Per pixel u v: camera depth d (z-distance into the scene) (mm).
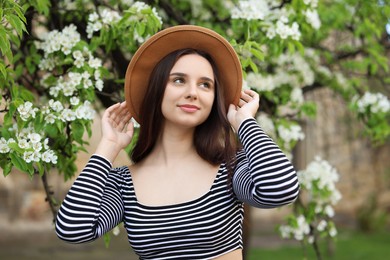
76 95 2744
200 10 3699
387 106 3633
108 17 2783
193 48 1958
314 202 3441
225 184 1874
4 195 12008
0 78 2389
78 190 1790
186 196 1861
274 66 3740
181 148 1955
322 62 4445
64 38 2750
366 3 3758
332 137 9414
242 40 3094
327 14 4086
